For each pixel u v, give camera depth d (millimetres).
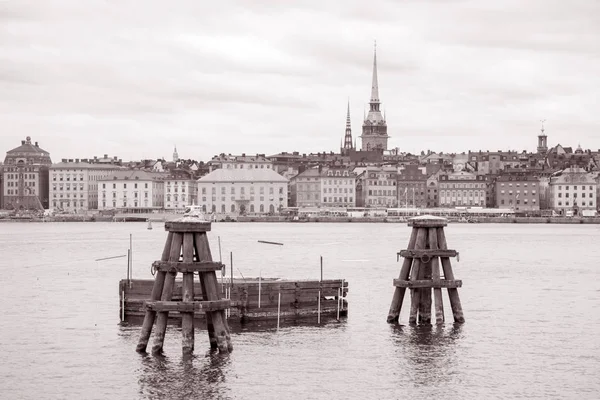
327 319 116625
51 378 90438
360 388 87812
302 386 88125
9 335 109500
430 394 86375
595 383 89688
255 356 97500
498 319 120688
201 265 88125
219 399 84500
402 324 113562
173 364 93625
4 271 189375
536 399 85062
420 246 108188
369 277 176000
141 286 117812
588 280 175125
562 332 112125
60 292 149125
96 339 106562
